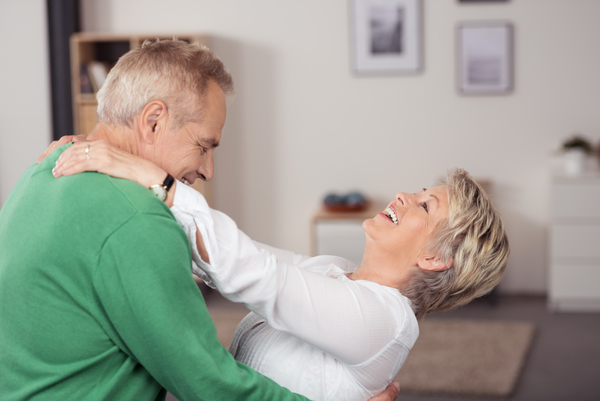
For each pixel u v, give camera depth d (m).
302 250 4.91
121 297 0.93
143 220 0.94
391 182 4.79
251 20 4.74
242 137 4.85
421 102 4.70
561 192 4.23
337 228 4.34
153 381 1.06
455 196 1.38
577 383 3.04
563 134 4.62
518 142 4.66
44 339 0.98
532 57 4.58
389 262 1.41
